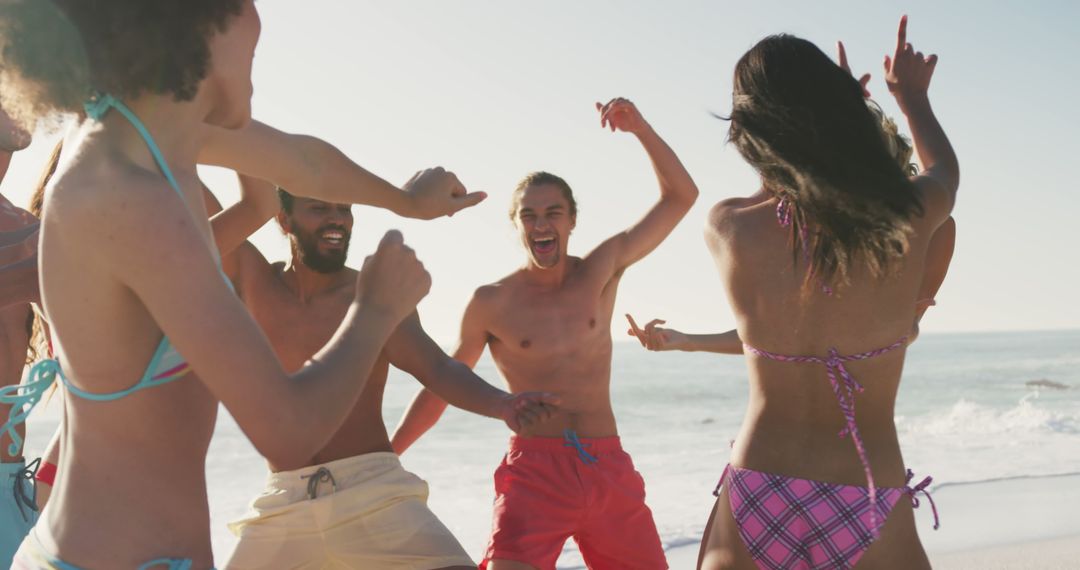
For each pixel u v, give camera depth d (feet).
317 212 12.56
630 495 15.37
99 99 5.49
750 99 8.37
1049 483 32.35
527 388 15.99
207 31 5.52
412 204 8.28
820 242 8.24
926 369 130.41
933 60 9.34
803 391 8.46
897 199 7.91
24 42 5.45
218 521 35.22
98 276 5.25
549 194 16.15
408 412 15.37
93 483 5.65
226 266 13.03
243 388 5.18
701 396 93.50
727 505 8.72
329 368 5.56
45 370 5.97
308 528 11.88
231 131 7.35
